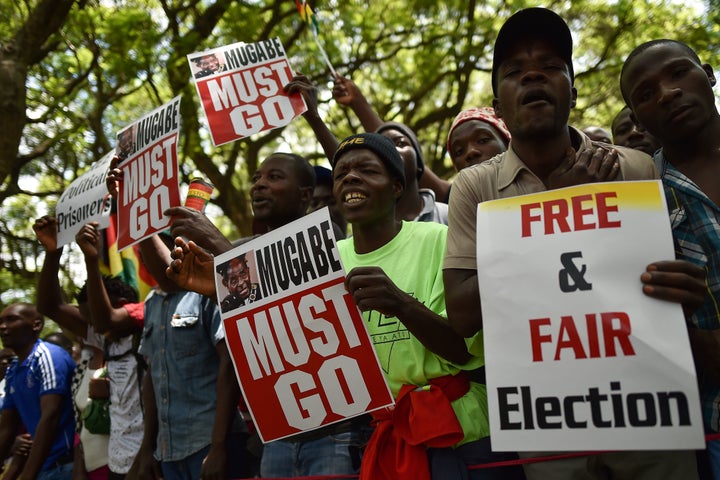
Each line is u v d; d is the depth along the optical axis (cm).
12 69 687
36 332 516
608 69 1041
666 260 184
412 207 375
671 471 205
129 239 326
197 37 888
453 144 373
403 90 1139
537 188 222
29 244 1247
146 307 370
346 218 265
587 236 192
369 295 221
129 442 394
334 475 257
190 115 938
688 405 175
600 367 183
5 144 674
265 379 247
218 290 260
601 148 211
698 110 218
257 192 367
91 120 977
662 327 180
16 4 826
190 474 327
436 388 233
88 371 465
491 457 231
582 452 212
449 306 219
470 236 224
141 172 331
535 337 189
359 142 270
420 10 1073
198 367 336
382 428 238
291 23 1077
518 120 221
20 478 469
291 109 385
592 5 1045
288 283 245
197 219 300
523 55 222
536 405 186
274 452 280
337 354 236
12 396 509
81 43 926
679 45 225
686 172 226
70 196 425
